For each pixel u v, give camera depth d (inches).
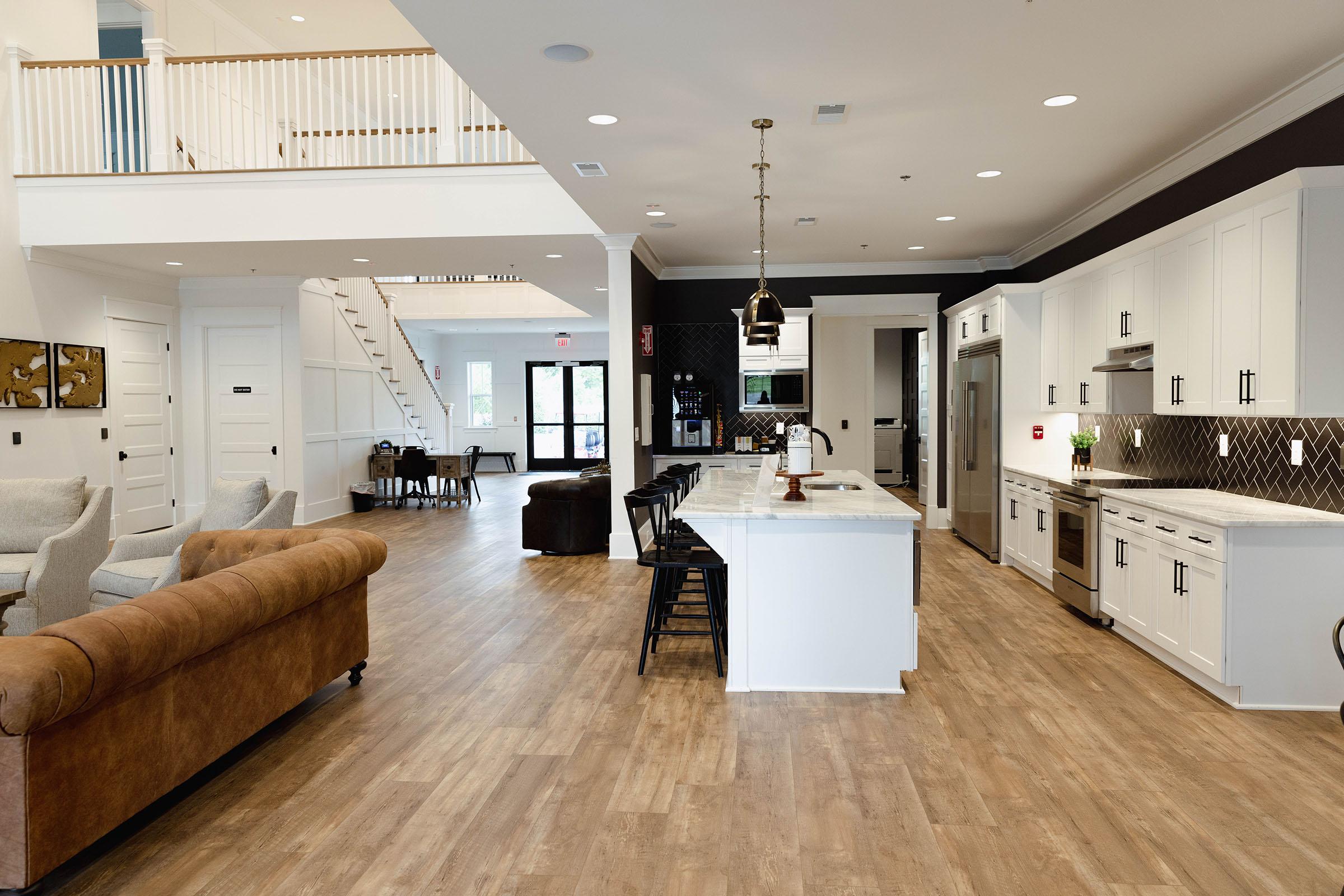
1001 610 228.5
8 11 291.9
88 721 100.2
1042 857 103.9
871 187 229.8
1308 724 146.3
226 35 399.2
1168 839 107.9
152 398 367.6
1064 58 145.2
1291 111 164.2
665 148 192.2
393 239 282.4
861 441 448.5
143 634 103.9
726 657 187.8
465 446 692.7
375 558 168.6
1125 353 218.7
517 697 163.6
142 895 97.1
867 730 145.8
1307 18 131.6
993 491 291.7
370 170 280.4
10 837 91.9
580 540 316.5
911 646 165.6
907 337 518.3
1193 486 211.9
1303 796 119.3
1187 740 139.9
